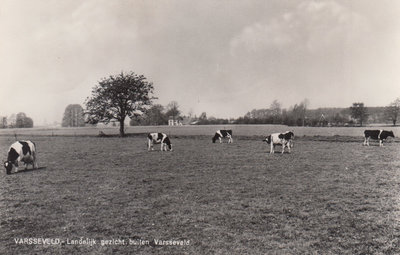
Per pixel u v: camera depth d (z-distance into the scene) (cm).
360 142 3288
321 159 2039
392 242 774
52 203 1118
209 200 1124
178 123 12938
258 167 1770
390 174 1527
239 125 9844
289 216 953
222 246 766
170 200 1132
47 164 2008
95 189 1309
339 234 823
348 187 1277
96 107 5675
